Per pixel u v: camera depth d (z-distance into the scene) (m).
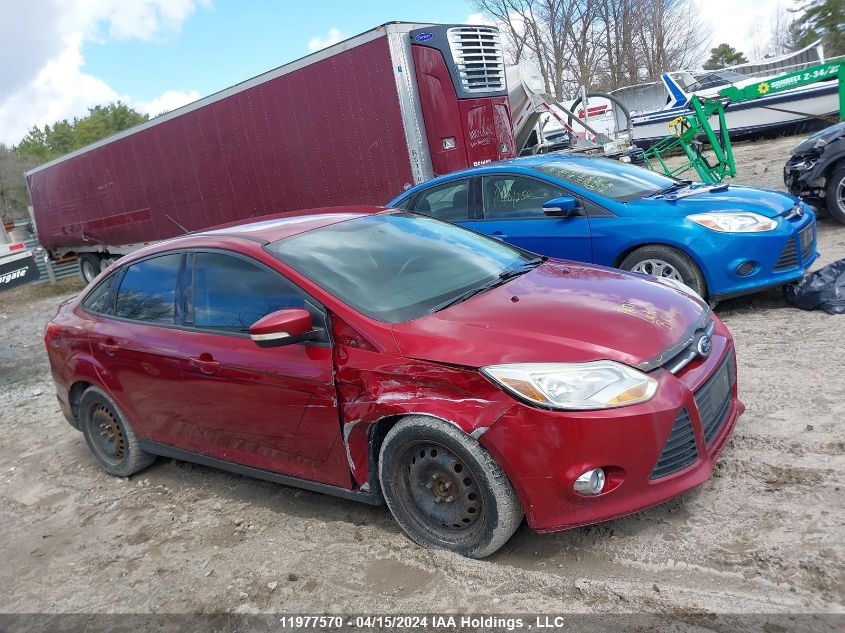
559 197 6.42
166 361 4.18
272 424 3.72
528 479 2.88
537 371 2.88
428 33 10.16
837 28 48.47
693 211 5.83
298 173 12.02
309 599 3.15
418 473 3.24
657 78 47.12
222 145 13.20
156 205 15.54
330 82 10.95
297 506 4.11
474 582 3.02
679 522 3.15
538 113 15.34
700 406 3.08
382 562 3.31
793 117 19.95
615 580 2.85
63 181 18.92
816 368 4.52
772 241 5.66
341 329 3.41
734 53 64.38
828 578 2.62
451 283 3.79
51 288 22.23
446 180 7.18
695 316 3.45
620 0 45.81
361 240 4.14
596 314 3.27
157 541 4.02
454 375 3.00
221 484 4.65
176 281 4.31
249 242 4.02
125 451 4.91
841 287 5.61
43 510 4.81
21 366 10.16
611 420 2.81
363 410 3.27
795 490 3.21
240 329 3.85
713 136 11.54
